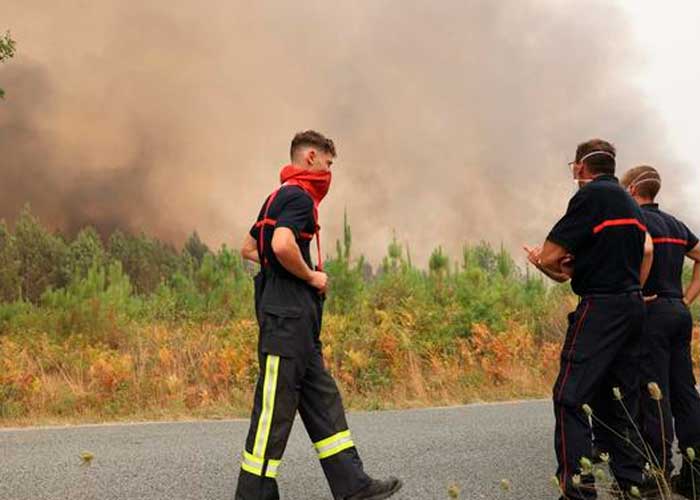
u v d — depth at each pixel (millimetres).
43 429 6570
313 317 3531
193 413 8156
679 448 4219
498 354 11141
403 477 4402
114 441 5758
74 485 4145
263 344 3467
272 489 3416
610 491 3795
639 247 3676
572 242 3627
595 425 4449
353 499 3545
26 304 15031
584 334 3602
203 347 10734
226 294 15695
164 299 15594
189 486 4145
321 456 3592
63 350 11336
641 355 4117
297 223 3426
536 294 15578
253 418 3459
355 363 10125
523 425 6668
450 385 10047
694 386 4297
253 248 3699
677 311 4207
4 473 4453
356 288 13906
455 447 5441
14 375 8750
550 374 11070
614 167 3789
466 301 13695
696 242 4469
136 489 4062
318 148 3637
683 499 4047
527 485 4207
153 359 10203
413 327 12320
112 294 15500
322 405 3600
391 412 7980
